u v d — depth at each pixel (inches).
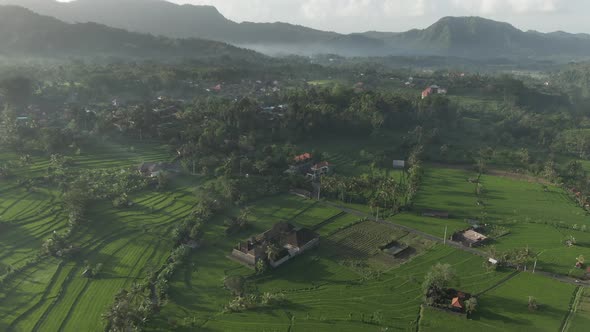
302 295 4916.3
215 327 4352.9
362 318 4493.1
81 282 5059.1
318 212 7076.8
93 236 6033.5
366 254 5821.9
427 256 5738.2
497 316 4525.1
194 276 5241.1
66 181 7490.2
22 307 4591.5
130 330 4195.4
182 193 7534.5
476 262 5590.6
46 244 5551.2
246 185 7770.7
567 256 5708.7
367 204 7426.2
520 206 7386.8
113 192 7214.6
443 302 4702.3
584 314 4554.6
